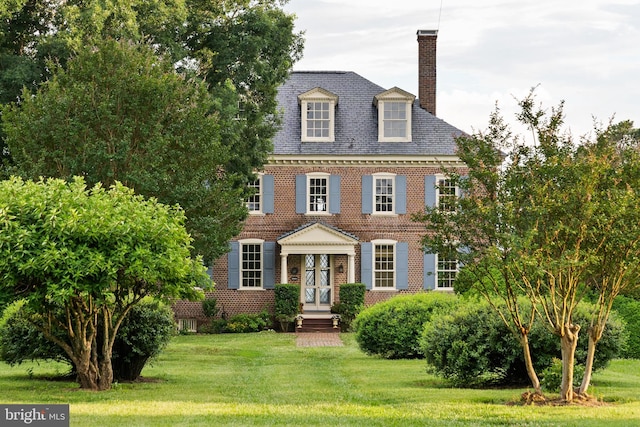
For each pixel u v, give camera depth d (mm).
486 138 17359
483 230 17000
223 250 31219
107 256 17188
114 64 28453
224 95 33750
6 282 16875
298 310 43438
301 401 17594
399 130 45438
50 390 18562
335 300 45031
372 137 45531
